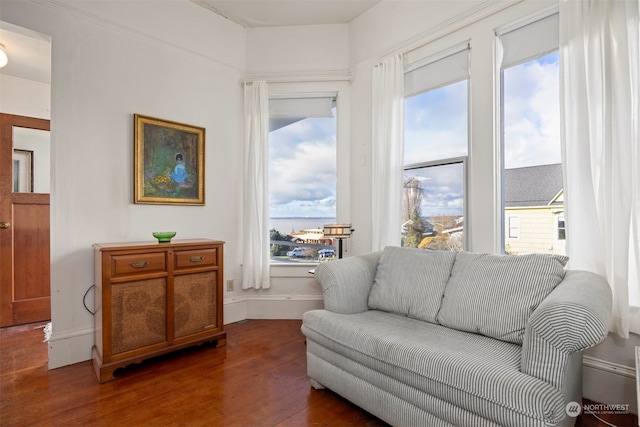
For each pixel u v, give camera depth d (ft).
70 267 8.14
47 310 11.21
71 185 8.20
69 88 8.18
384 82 10.13
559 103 6.79
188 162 10.25
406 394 5.15
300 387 6.91
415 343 5.33
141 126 9.31
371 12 10.80
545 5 7.13
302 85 11.70
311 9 10.84
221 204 11.08
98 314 7.77
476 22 8.33
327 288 7.17
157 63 9.70
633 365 5.90
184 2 10.27
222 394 6.62
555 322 4.18
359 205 11.22
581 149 6.20
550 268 5.68
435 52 9.23
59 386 6.92
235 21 11.39
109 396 6.53
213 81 10.93
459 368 4.57
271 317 11.51
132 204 9.18
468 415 4.50
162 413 5.97
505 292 5.79
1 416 5.86
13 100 11.27
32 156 11.20
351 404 6.31
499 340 5.57
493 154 7.98
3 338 9.61
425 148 9.66
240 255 11.49
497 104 8.00
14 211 10.73
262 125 11.36
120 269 7.48
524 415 3.99
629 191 5.73
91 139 8.50
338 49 11.60
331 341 6.31
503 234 7.97
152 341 7.91
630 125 5.75
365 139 11.08
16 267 10.73
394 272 7.46
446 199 9.12
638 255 5.67
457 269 6.68
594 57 6.15
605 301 4.64
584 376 6.42
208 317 8.91
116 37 8.94
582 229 6.18
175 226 10.03
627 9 5.84
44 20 7.86
